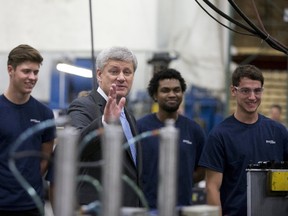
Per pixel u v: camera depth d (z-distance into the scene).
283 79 17.09
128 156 5.04
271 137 5.70
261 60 17.22
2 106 5.46
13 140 5.40
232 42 15.95
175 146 3.20
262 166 4.93
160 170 3.20
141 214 3.38
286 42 16.66
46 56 13.91
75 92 13.85
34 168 5.45
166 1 13.36
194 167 6.41
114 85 4.49
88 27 12.71
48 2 12.62
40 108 5.60
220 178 5.65
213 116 13.74
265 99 16.94
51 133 5.61
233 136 5.66
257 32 5.36
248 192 4.88
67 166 3.04
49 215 6.85
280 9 15.76
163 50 13.27
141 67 13.47
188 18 13.47
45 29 12.59
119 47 5.25
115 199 3.05
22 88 5.45
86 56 13.08
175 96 6.35
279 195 4.87
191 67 13.56
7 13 12.52
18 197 5.36
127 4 12.92
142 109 13.39
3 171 5.36
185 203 6.19
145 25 12.95
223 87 13.67
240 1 16.33
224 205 5.68
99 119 4.80
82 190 4.83
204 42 13.56
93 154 4.81
